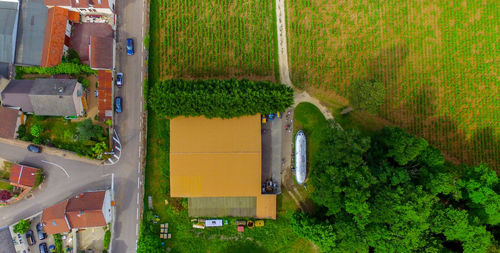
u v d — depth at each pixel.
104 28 56.38
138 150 56.34
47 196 55.22
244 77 58.81
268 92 50.38
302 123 57.78
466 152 59.34
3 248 51.62
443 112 59.72
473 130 59.78
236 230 56.59
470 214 49.62
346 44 59.88
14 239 53.16
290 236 56.78
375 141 54.22
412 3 60.53
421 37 60.34
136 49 57.03
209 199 55.22
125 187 56.03
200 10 58.94
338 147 46.38
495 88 60.25
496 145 59.66
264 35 59.28
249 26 59.38
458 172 51.53
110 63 54.25
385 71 59.69
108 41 54.06
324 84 59.00
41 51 53.75
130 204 56.09
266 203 54.78
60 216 50.31
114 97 55.97
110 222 55.38
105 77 54.44
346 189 46.31
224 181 53.34
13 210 54.81
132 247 55.94
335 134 47.62
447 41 60.38
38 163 55.22
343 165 47.66
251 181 53.41
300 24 59.75
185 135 53.09
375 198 46.84
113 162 56.03
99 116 54.47
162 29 58.06
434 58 60.22
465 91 60.16
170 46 58.09
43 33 53.91
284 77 59.06
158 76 57.69
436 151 50.22
